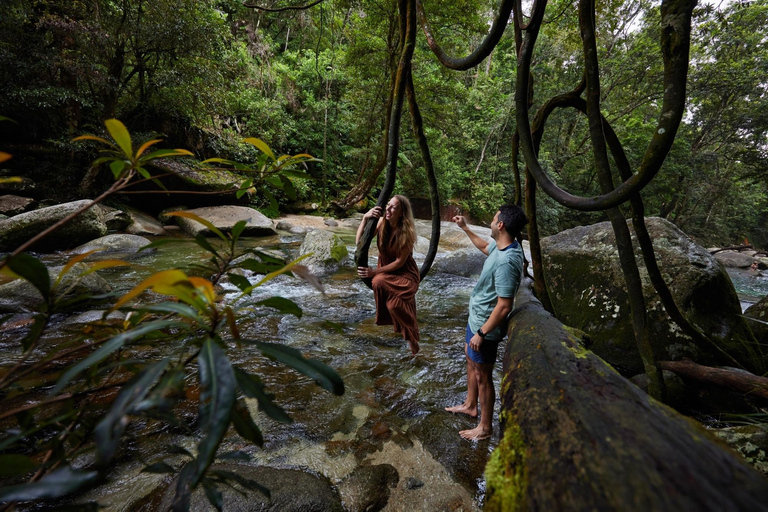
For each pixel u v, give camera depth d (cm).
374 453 205
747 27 1409
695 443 47
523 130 184
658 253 348
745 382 242
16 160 846
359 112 1397
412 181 1780
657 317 315
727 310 322
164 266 597
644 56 1510
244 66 1413
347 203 1473
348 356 333
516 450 60
